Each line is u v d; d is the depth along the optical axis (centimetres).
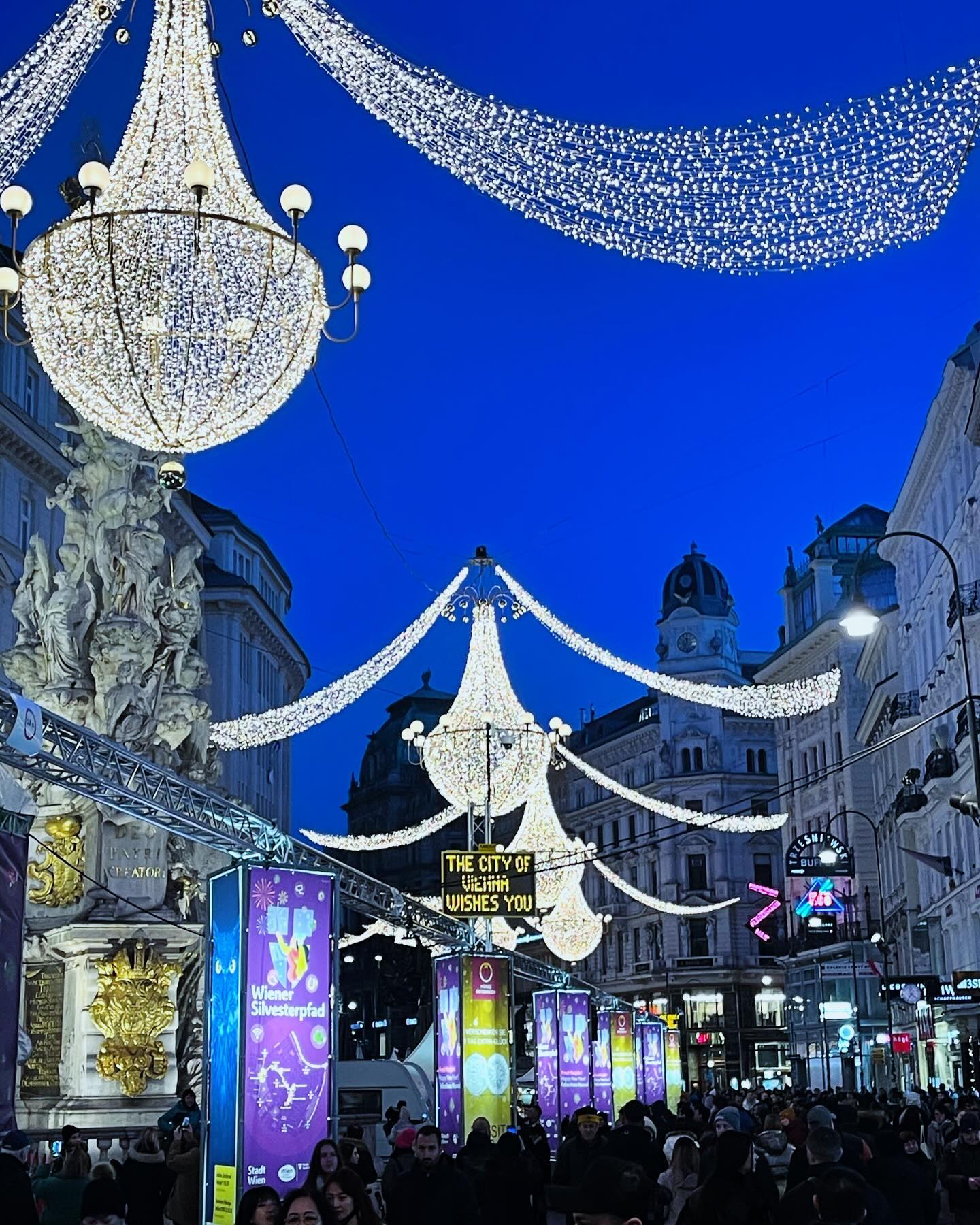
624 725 10650
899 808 5675
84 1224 820
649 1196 544
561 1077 3148
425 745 2916
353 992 10575
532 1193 1298
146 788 1789
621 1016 3666
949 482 4947
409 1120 2455
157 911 2553
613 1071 3622
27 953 2588
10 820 1221
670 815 3794
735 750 9756
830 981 7075
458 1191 1016
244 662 6644
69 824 2573
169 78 1166
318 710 3158
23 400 4334
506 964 2562
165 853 2594
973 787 4456
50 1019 2559
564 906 4147
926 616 5466
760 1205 848
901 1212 1120
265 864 1541
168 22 1170
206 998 1581
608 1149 1376
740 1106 2747
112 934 2498
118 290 1107
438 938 2677
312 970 1538
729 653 10031
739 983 9312
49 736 1709
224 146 1181
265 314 1164
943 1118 2602
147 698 2720
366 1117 2866
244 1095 1473
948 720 5059
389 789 14088
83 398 1174
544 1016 3222
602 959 10338
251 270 1151
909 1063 5634
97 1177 1127
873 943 6384
